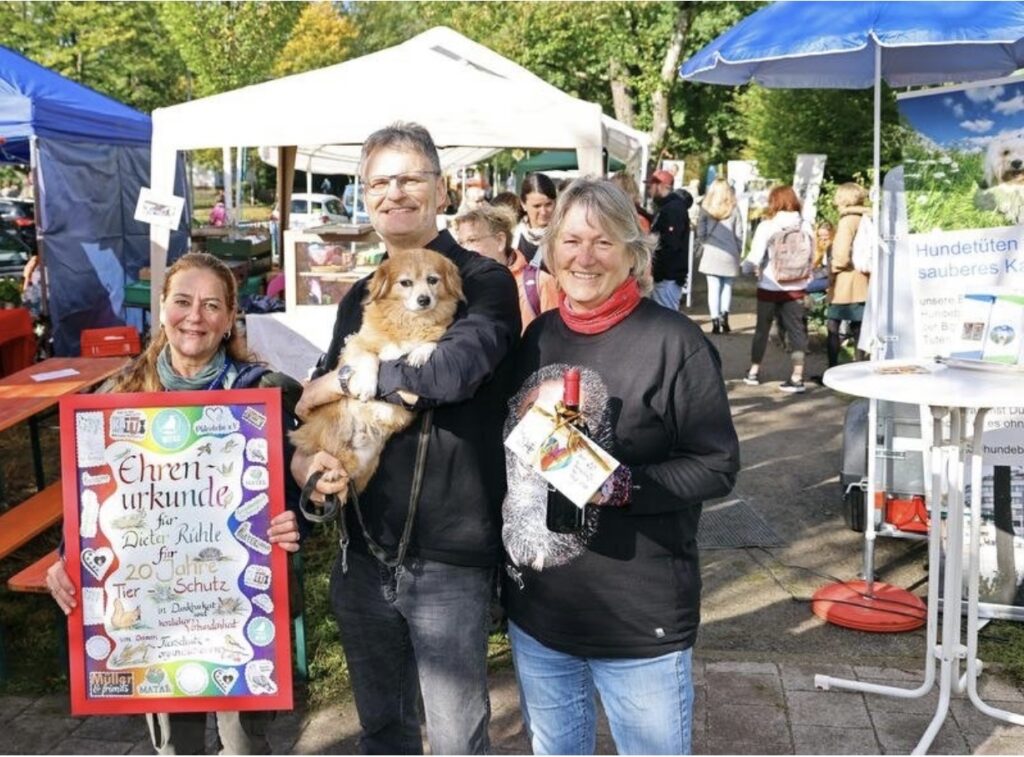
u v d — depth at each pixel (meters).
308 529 2.64
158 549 2.46
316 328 6.64
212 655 2.48
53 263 10.24
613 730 2.41
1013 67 6.09
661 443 2.30
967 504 4.50
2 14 25.66
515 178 22.72
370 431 2.46
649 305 2.37
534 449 2.23
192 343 2.55
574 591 2.33
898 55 5.88
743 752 3.42
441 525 2.46
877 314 4.79
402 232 2.64
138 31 29.09
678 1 20.16
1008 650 4.19
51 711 3.82
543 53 24.52
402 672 2.67
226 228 13.44
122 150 11.57
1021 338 3.90
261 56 24.25
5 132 9.34
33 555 5.61
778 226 9.34
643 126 27.70
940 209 4.62
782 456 7.33
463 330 2.40
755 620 4.54
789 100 16.41
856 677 3.95
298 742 3.58
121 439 2.44
